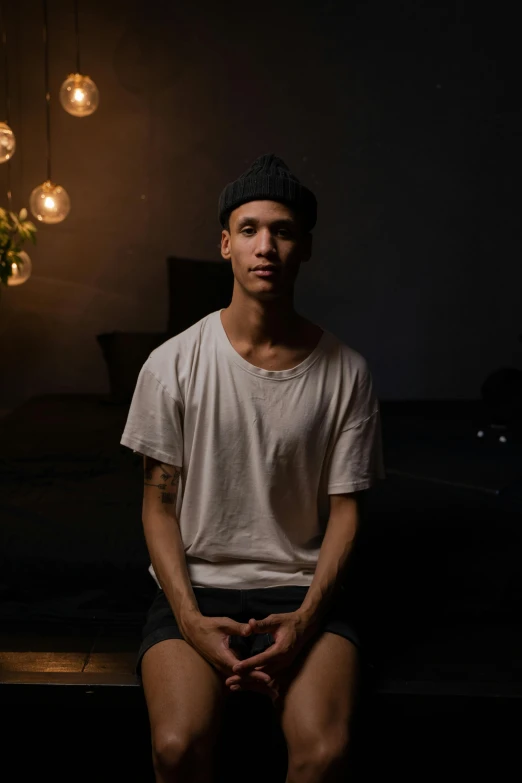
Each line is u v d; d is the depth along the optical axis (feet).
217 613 5.94
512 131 16.20
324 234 16.74
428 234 16.69
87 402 14.80
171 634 5.76
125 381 14.53
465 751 6.24
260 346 5.98
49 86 16.08
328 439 6.08
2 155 11.02
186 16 16.01
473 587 7.48
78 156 16.31
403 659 6.56
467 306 16.89
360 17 16.05
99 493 9.27
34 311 16.70
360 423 6.15
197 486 6.08
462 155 16.37
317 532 6.40
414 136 16.35
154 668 5.49
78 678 6.11
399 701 5.98
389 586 7.54
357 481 6.13
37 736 6.32
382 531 8.34
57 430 12.38
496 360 17.02
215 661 5.37
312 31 16.08
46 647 6.81
